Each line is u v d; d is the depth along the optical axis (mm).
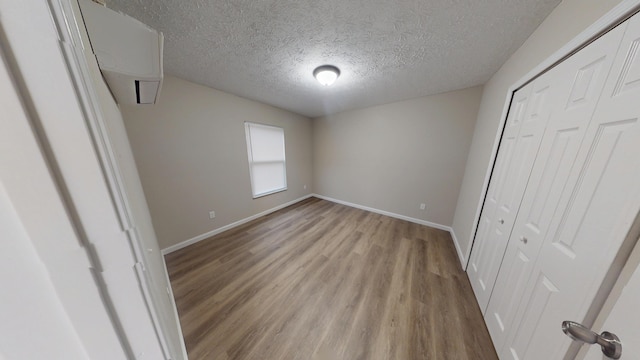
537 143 1022
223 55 1581
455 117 2475
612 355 481
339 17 1157
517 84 1334
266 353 1154
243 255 2109
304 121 3807
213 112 2369
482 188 1745
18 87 178
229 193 2664
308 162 4051
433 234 2625
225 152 2549
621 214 573
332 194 3945
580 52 802
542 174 951
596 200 657
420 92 2475
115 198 256
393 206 3176
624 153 583
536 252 918
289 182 3639
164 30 1263
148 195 1955
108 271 260
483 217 1677
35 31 182
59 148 207
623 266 568
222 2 1047
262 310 1435
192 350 1168
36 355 231
